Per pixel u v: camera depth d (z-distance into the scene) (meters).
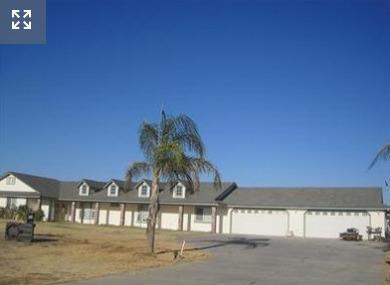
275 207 53.97
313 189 55.53
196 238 42.09
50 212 63.12
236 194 58.12
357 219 50.75
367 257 29.09
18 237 29.20
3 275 16.61
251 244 36.94
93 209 63.69
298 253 30.53
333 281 18.75
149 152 25.91
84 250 26.23
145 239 36.66
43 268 18.91
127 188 27.20
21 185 62.66
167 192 58.75
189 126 26.06
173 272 19.53
